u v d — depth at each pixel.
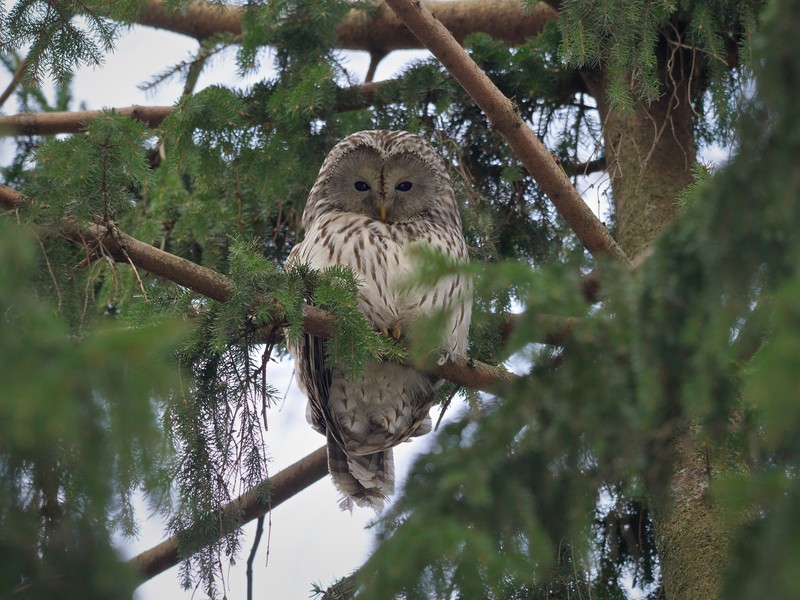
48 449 5.70
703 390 5.44
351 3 14.73
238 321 9.34
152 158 16.58
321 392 11.77
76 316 9.33
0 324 4.93
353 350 9.48
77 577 5.61
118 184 10.11
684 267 5.71
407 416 12.34
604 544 12.22
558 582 9.30
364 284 11.80
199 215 14.86
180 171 14.04
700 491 11.07
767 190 5.11
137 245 9.80
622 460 6.12
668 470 6.30
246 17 14.66
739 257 5.21
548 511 6.24
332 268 9.88
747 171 5.17
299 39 14.62
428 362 10.57
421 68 14.79
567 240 14.66
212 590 9.28
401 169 13.19
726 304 5.24
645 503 11.80
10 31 10.84
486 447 6.14
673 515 11.06
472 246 13.91
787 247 5.05
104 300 13.19
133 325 9.51
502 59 15.05
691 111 14.96
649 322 5.76
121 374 4.93
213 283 9.78
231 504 9.44
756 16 12.23
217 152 13.82
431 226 13.02
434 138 14.88
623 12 11.08
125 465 5.54
